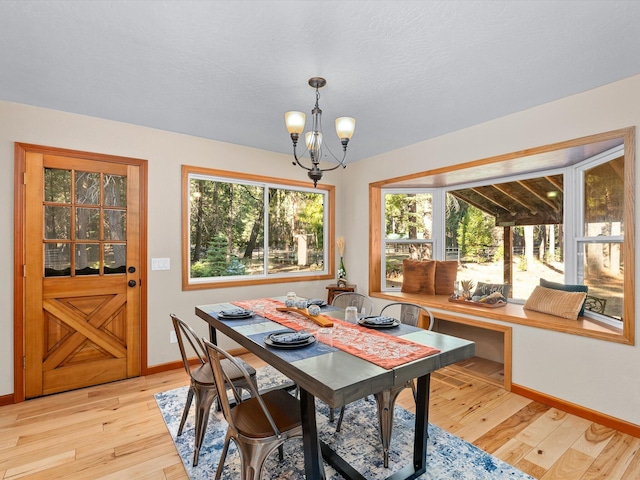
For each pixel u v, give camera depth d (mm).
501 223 3754
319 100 2570
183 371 3340
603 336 2355
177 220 3410
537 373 2725
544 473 1872
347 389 1329
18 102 2670
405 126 3150
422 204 4387
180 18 1636
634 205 2215
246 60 2021
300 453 2070
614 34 1752
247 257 4035
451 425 2373
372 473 1885
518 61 2023
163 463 1958
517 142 2818
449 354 1728
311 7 1553
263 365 3533
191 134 3443
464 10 1570
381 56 1968
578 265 3068
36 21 1656
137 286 3209
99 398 2758
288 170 4219
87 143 2953
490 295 3391
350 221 4605
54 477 1835
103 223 3059
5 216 2648
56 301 2859
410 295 4020
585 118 2428
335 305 3287
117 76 2227
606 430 2295
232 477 1843
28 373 2730
